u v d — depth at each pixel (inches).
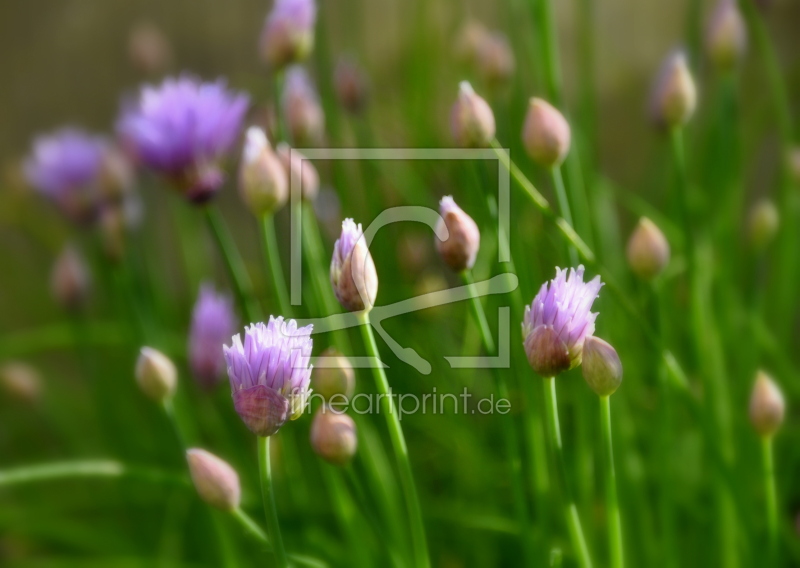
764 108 40.4
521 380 27.1
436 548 30.9
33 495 40.9
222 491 25.1
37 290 47.9
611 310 30.8
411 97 38.8
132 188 32.7
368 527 28.6
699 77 42.1
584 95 31.4
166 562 31.0
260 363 23.9
